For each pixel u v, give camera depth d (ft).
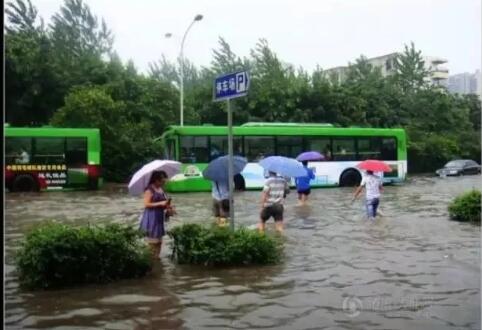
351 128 90.53
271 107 145.79
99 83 128.47
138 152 110.01
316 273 27.71
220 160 39.50
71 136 85.35
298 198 66.69
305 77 156.76
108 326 19.57
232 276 26.94
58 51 148.15
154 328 19.35
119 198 71.97
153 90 129.49
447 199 69.41
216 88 30.81
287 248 34.88
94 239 25.68
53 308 21.74
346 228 43.98
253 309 21.57
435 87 185.57
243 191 82.12
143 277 26.78
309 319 20.29
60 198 72.08
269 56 162.40
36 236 25.32
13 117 122.83
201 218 51.49
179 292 24.03
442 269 28.66
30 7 141.49
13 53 119.03
